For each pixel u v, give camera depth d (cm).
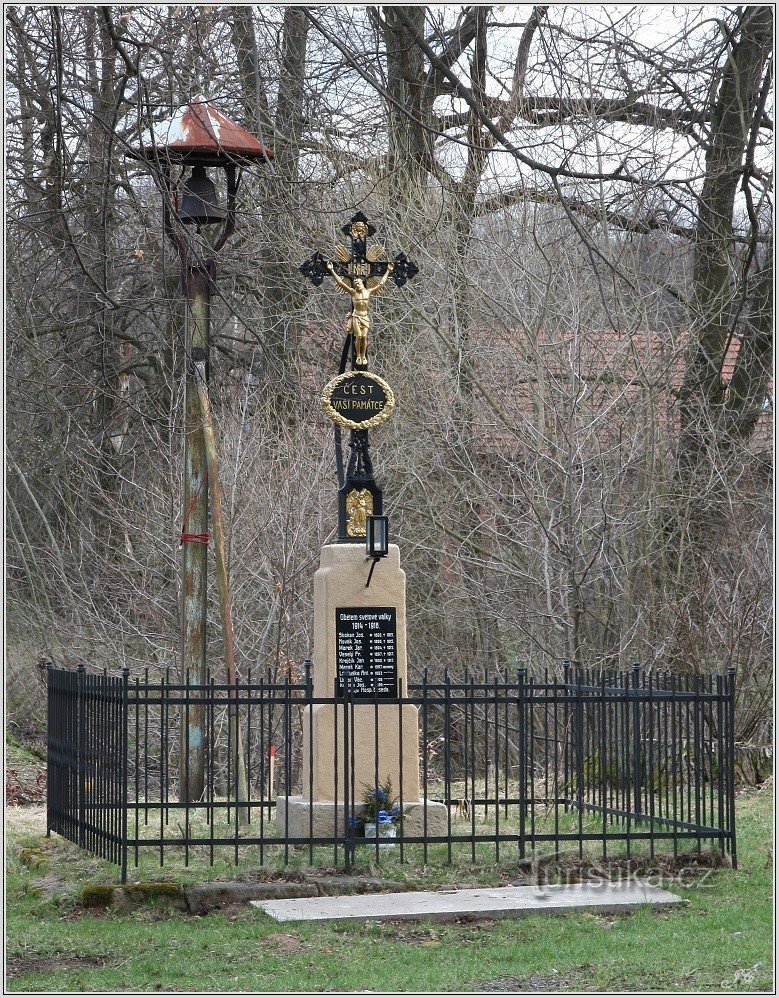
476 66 4953
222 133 3059
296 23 4688
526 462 4266
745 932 2017
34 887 2280
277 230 4525
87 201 4356
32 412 5075
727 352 4906
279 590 4284
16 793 3741
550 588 4094
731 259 4872
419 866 2380
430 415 4559
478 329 4744
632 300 4500
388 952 1920
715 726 3519
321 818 2555
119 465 5362
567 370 4331
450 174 5178
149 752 4553
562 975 1802
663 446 4453
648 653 4062
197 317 3158
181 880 2227
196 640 3186
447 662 4606
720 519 4406
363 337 2788
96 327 4981
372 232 2855
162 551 4600
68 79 4438
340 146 5016
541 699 2434
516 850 2522
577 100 4697
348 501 2748
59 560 4725
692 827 2509
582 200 4575
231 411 4856
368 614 2662
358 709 2641
